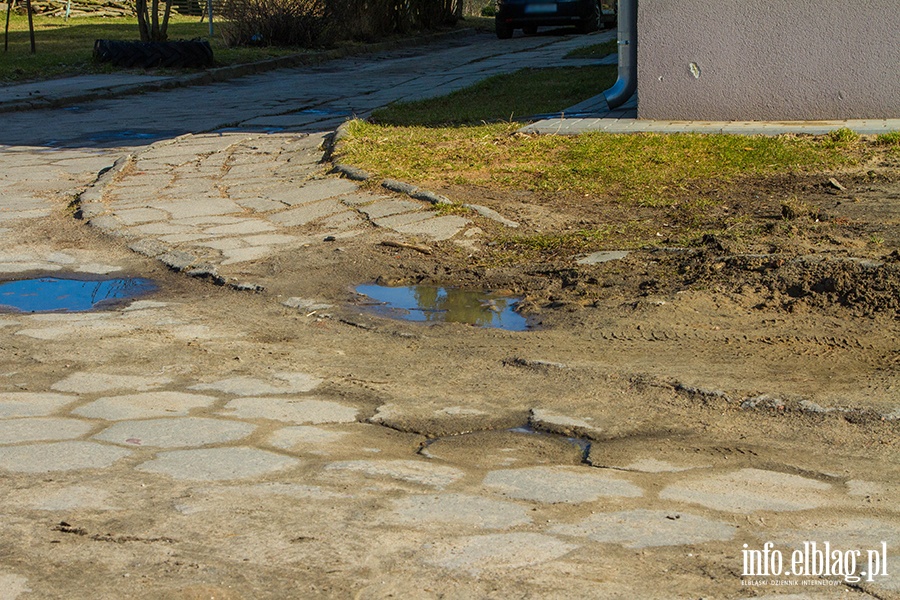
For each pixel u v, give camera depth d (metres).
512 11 26.61
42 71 18.50
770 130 10.02
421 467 3.52
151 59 19.28
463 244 6.90
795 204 7.05
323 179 8.83
